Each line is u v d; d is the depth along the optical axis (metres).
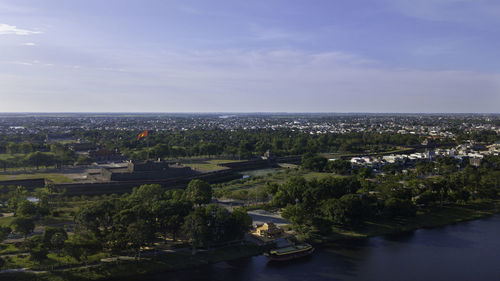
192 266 185.25
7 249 185.50
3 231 189.12
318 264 192.50
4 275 161.38
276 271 184.12
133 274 174.88
